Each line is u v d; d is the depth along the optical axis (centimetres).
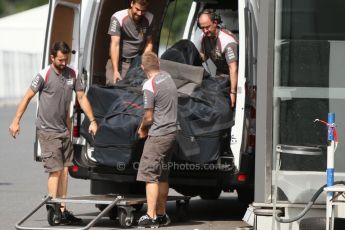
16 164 4769
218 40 3000
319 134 2559
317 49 2558
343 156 2548
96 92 2902
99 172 2927
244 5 2844
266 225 2534
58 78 2892
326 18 2553
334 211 2438
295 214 2533
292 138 2567
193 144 2795
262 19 2545
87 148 2936
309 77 2559
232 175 2839
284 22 2564
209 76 2952
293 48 2562
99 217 2747
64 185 2978
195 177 2878
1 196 3594
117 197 2816
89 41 3012
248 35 2841
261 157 2553
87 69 3003
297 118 2564
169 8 3472
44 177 4228
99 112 2894
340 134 2553
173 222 2978
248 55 2838
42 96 2902
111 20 3075
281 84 2567
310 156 2559
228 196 3834
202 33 3306
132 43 3109
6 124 7538
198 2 3591
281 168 2564
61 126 2912
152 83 2748
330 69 2555
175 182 2888
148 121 2744
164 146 2767
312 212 2533
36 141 2989
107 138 2805
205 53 3080
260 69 2548
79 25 3000
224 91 2897
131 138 2786
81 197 2930
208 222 2988
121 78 3058
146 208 3284
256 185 2555
